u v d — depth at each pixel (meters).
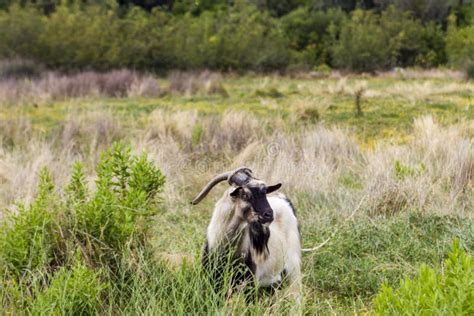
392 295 8.84
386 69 75.81
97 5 80.19
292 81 63.72
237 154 24.45
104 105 42.84
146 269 11.59
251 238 10.89
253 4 105.88
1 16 65.94
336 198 18.30
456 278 8.50
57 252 11.87
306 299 12.02
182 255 13.42
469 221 15.91
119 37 65.94
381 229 15.62
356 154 24.03
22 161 23.12
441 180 19.44
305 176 19.62
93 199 12.46
